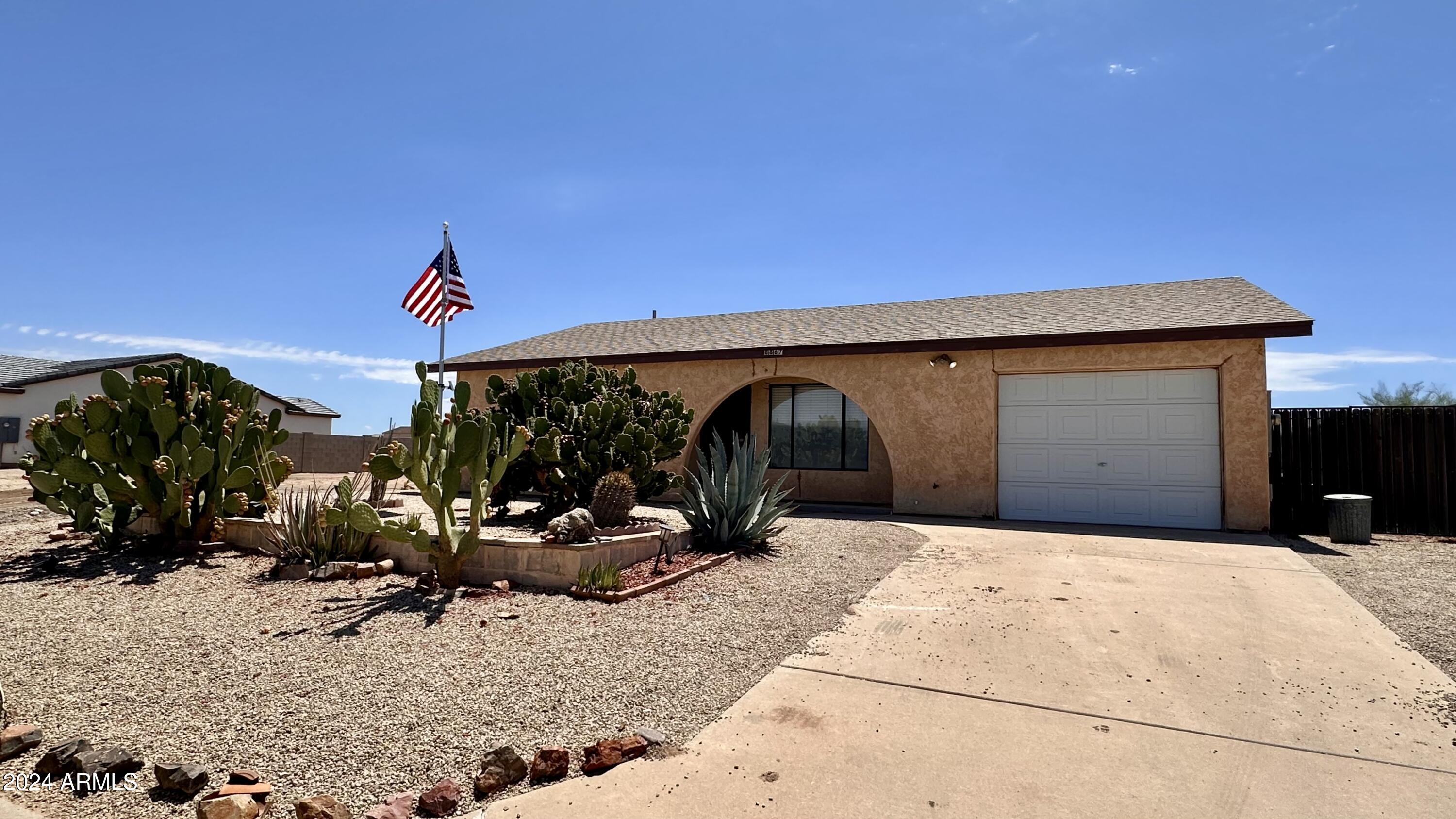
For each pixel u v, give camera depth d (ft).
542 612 18.98
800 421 51.26
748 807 10.02
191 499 25.32
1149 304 42.27
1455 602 21.17
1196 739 12.19
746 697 13.93
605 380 32.96
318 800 9.46
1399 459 35.37
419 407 20.35
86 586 20.97
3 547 26.07
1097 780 10.82
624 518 26.66
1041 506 40.14
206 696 13.28
